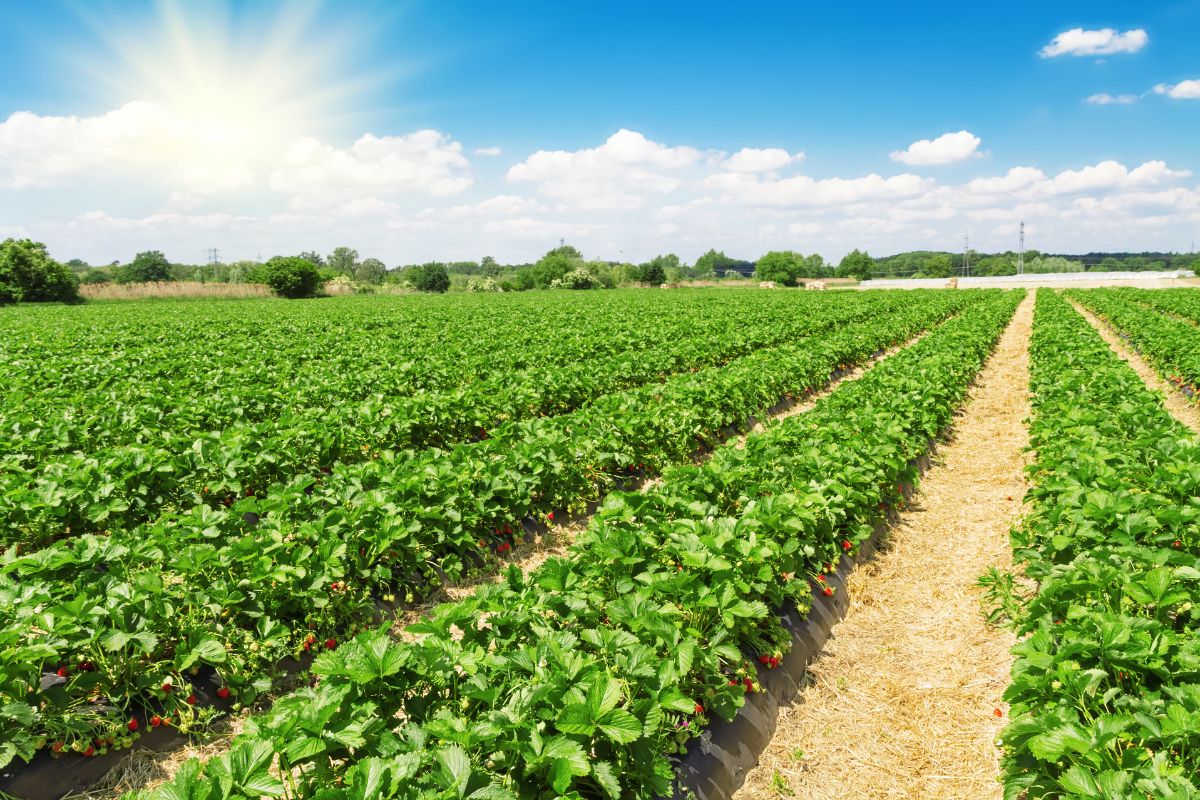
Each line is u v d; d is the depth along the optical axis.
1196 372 15.87
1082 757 3.88
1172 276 106.75
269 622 5.80
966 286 104.94
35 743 4.59
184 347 22.30
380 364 18.92
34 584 5.48
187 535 6.43
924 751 5.36
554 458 9.37
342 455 10.64
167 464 8.72
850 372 21.95
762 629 5.99
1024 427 14.89
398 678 4.17
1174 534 6.14
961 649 6.63
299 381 14.73
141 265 125.31
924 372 14.80
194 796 3.15
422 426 12.00
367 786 3.17
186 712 5.26
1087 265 176.62
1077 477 7.52
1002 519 9.84
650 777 4.12
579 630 5.12
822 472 8.14
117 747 4.92
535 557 8.53
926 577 8.16
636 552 5.78
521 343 23.94
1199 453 7.96
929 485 11.41
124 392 13.66
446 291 109.06
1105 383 12.88
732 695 5.02
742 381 14.30
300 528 6.61
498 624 4.74
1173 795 3.21
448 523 7.77
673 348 21.22
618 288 116.00
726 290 92.88
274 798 3.31
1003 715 5.65
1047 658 4.50
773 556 6.12
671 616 5.16
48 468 8.33
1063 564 6.47
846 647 6.75
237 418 12.19
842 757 5.33
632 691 4.46
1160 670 4.20
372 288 101.50
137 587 5.36
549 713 3.81
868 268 164.38
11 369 16.89
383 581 7.05
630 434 10.74
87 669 5.15
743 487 7.99
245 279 86.50
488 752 3.77
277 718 3.90
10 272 58.47
